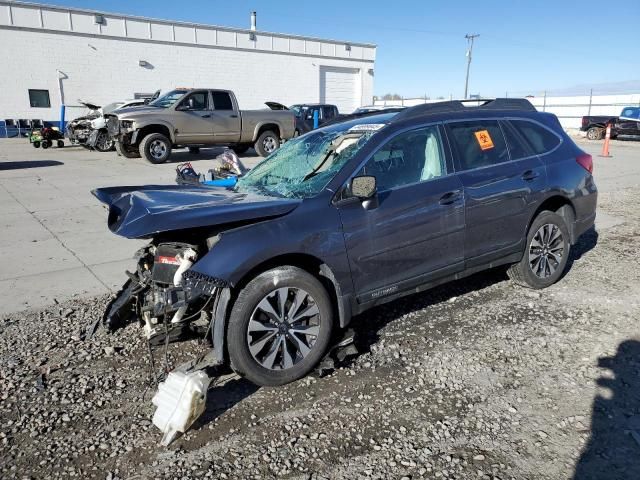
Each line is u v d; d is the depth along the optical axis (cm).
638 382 341
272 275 330
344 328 392
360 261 364
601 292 501
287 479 260
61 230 755
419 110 423
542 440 286
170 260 335
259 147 1675
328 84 3359
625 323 430
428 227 396
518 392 332
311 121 2128
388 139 393
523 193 456
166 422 290
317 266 361
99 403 329
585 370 357
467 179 421
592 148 2234
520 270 488
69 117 2519
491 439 287
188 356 386
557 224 496
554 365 365
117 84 2608
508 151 466
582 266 584
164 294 327
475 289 512
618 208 917
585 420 302
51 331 433
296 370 342
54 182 1160
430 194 397
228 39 2875
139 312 384
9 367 374
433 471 263
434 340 406
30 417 314
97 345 407
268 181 422
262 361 333
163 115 1470
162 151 1484
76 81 2503
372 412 314
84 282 549
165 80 2736
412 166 402
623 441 284
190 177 601
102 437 295
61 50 2441
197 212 319
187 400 290
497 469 264
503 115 476
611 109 3759
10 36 2320
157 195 371
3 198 979
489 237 440
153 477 263
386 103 5341
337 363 368
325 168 388
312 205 350
